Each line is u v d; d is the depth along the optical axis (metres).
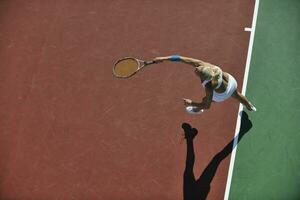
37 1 37.22
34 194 30.25
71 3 37.03
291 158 30.83
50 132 32.22
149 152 31.17
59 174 30.80
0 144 31.94
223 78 28.20
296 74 33.72
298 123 31.95
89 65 34.50
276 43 34.84
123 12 36.47
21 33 35.97
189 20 35.81
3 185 30.61
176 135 31.61
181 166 30.64
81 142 31.75
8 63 34.81
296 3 36.47
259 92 33.00
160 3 36.66
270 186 29.98
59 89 33.69
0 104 33.31
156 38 35.22
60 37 35.72
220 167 30.56
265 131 31.66
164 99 32.88
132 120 32.28
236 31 35.25
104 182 30.39
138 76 33.72
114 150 31.36
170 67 33.94
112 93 33.31
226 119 32.00
